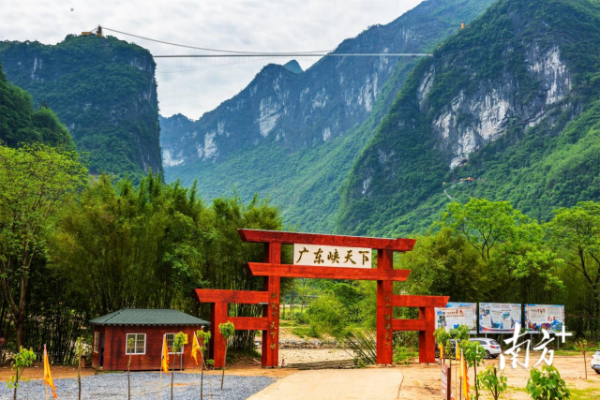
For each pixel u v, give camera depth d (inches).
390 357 1476.4
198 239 1530.5
